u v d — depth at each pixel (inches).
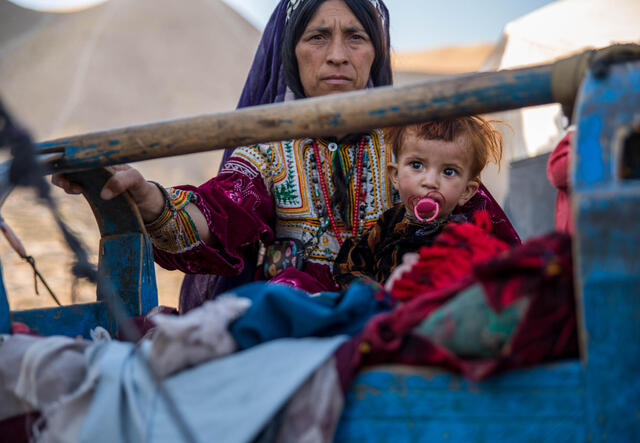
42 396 39.2
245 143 46.9
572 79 40.0
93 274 50.1
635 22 137.8
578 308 34.4
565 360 35.5
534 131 137.9
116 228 61.9
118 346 41.4
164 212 64.9
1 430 40.1
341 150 74.2
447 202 66.1
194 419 35.6
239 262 71.7
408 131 66.3
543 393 34.2
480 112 42.2
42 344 41.1
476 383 35.0
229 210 70.4
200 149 48.2
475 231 46.4
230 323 40.3
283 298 40.6
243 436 34.3
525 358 34.3
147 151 49.3
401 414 35.8
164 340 38.3
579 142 34.2
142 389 37.3
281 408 36.1
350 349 37.2
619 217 32.2
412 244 65.4
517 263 35.3
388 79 80.1
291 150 74.7
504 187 139.9
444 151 65.0
